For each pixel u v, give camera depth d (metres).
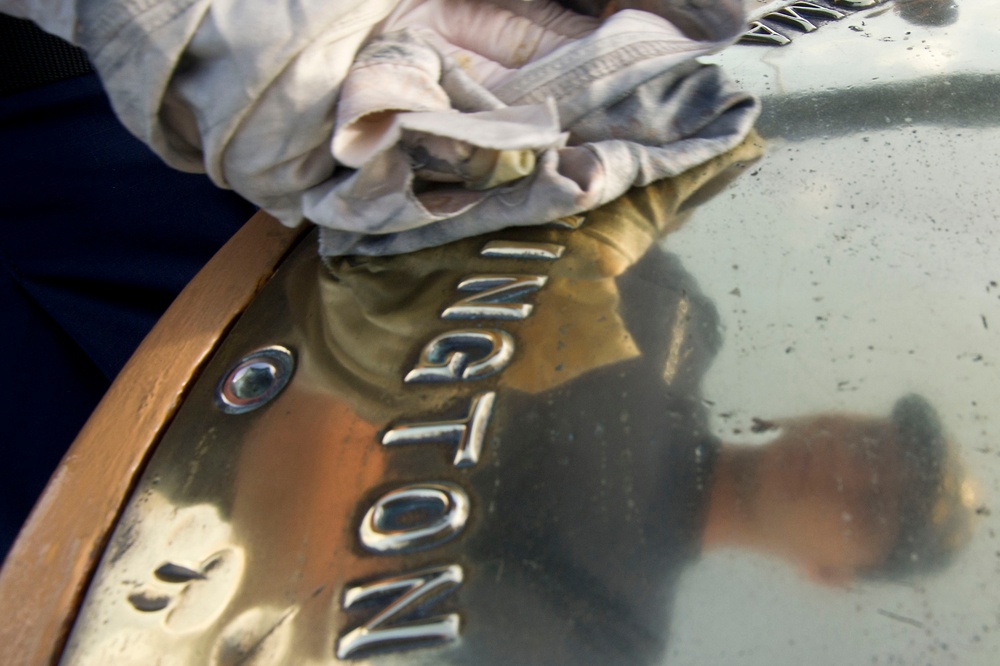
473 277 0.40
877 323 0.36
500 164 0.40
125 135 0.58
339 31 0.39
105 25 0.38
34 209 0.57
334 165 0.41
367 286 0.41
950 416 0.33
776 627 0.31
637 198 0.42
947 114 0.43
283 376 0.39
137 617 0.34
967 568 0.31
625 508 0.33
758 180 0.42
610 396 0.36
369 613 0.33
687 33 0.45
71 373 0.63
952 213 0.39
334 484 0.35
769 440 0.34
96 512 0.36
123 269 0.63
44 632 0.34
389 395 0.37
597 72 0.42
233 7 0.38
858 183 0.41
